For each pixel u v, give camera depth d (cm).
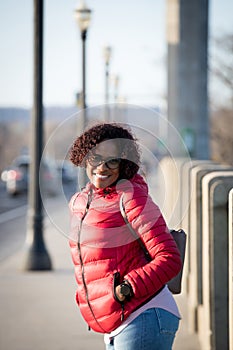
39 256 1631
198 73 2297
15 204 4478
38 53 1627
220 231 802
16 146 13062
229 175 820
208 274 811
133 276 478
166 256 475
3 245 2319
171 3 2302
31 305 1231
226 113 3159
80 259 501
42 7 1630
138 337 485
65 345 940
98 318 496
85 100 2148
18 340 975
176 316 497
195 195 948
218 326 803
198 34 2294
